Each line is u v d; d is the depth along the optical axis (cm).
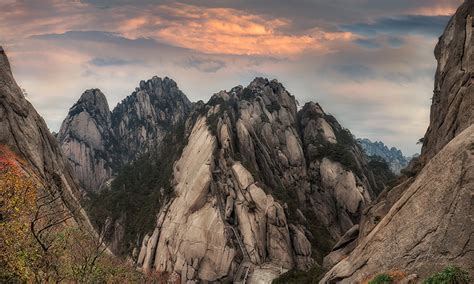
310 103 17712
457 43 5103
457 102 4488
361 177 14350
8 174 2725
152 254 12275
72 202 5094
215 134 14050
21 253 2514
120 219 15038
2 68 6244
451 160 3216
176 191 13488
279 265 11169
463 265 2780
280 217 11881
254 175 12912
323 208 13888
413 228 3322
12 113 6062
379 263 3525
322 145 15712
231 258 11175
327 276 4444
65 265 2922
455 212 2973
